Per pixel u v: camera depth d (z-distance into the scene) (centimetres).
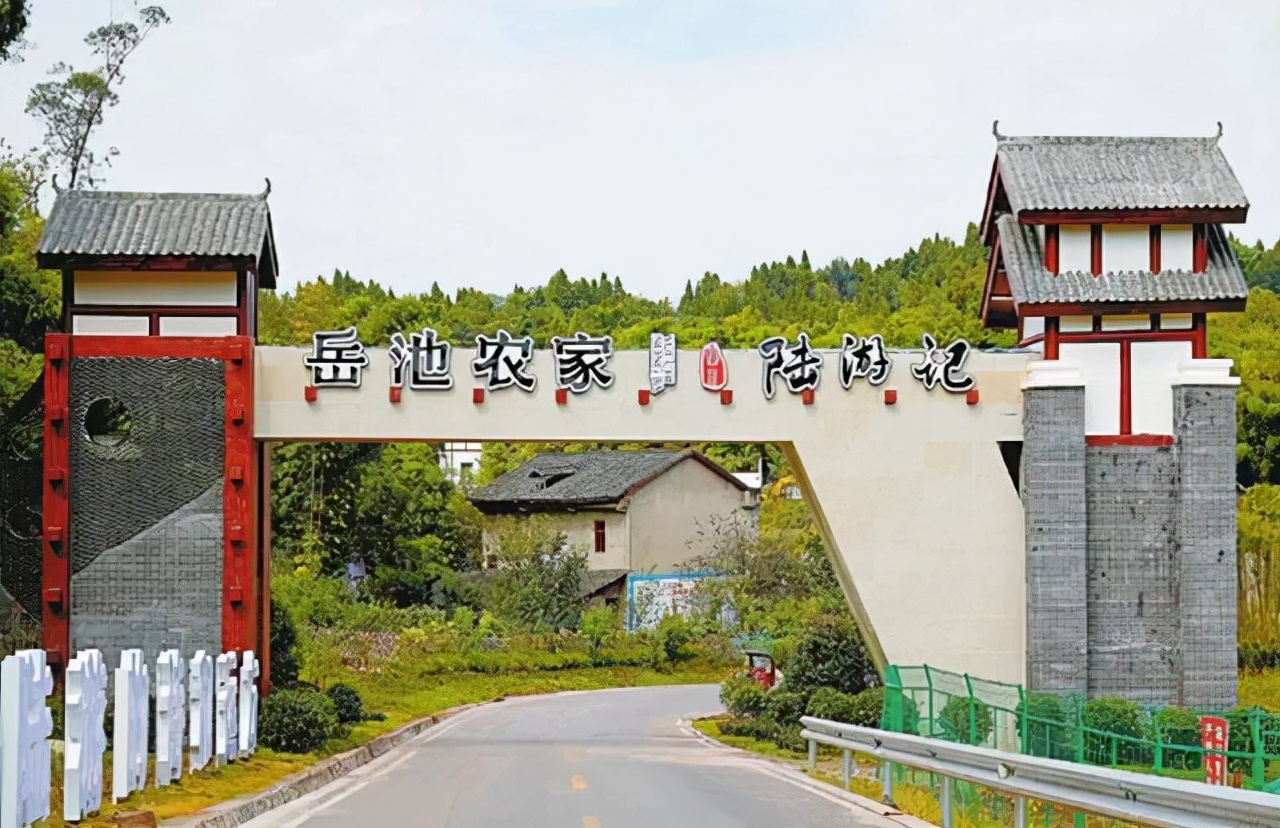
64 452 2769
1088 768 1244
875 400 2908
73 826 1462
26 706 1342
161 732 1855
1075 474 2828
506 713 4453
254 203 2902
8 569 2916
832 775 2386
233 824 1662
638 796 1975
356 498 6181
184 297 2848
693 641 6488
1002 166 2906
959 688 2873
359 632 5309
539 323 12469
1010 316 3353
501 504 7388
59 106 5547
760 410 2897
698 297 14338
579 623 6406
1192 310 2848
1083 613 2812
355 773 2402
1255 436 6122
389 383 2866
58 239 2781
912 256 13600
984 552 2895
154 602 2772
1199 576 2812
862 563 2888
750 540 6562
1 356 3844
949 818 1619
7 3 3131
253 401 2833
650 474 7138
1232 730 2425
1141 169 2898
